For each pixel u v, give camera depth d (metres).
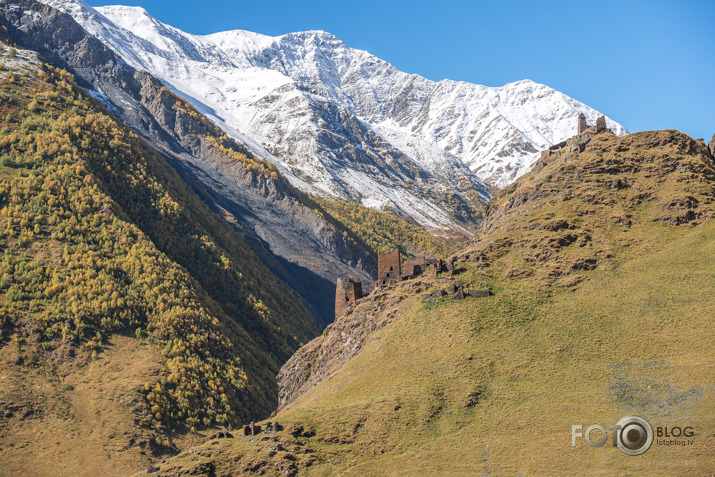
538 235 144.62
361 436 101.12
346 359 133.75
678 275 125.81
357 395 112.69
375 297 143.62
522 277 134.75
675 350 105.50
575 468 85.56
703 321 111.06
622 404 95.94
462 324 122.31
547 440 92.56
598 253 137.62
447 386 108.81
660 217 145.25
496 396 104.88
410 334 124.94
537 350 112.94
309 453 97.62
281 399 148.50
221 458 98.00
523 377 107.75
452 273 140.00
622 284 127.50
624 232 143.38
